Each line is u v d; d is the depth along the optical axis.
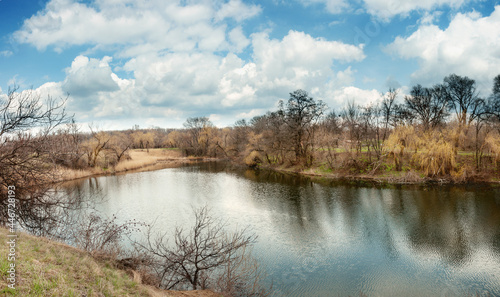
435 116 42.88
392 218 23.42
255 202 29.77
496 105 36.50
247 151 67.12
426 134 38.03
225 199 31.22
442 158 36.34
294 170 51.41
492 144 35.34
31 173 11.51
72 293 6.05
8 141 11.09
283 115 53.31
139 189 37.03
